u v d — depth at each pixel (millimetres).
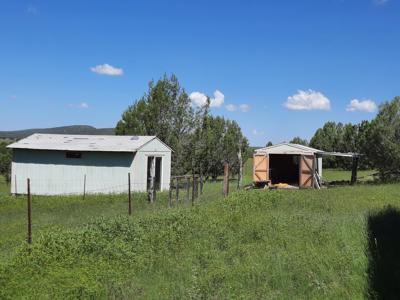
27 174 27672
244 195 18172
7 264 7879
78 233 9828
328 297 7234
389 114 34969
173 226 11172
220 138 39938
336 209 16297
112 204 19531
